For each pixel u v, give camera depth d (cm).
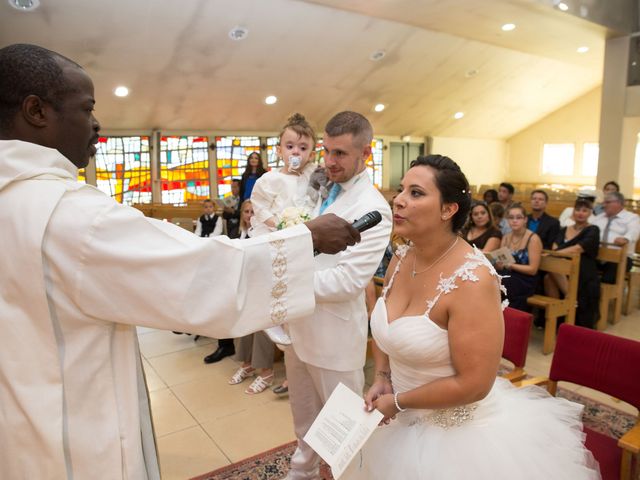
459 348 121
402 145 1358
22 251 82
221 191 1080
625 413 293
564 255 414
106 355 89
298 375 200
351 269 160
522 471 124
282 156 224
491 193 668
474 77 1051
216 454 258
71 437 85
